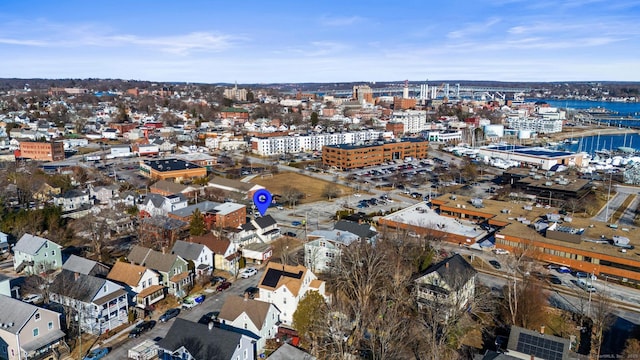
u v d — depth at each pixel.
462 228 118.56
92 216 115.12
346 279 81.25
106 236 109.44
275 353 59.31
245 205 134.25
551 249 98.88
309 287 76.00
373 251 83.38
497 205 132.75
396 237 98.44
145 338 67.75
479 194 166.88
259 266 97.19
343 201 156.50
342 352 61.41
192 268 87.12
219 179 168.50
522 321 71.56
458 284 73.56
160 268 82.56
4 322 61.00
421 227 112.81
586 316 75.38
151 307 75.69
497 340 67.19
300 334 67.62
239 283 88.25
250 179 190.25
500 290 85.69
